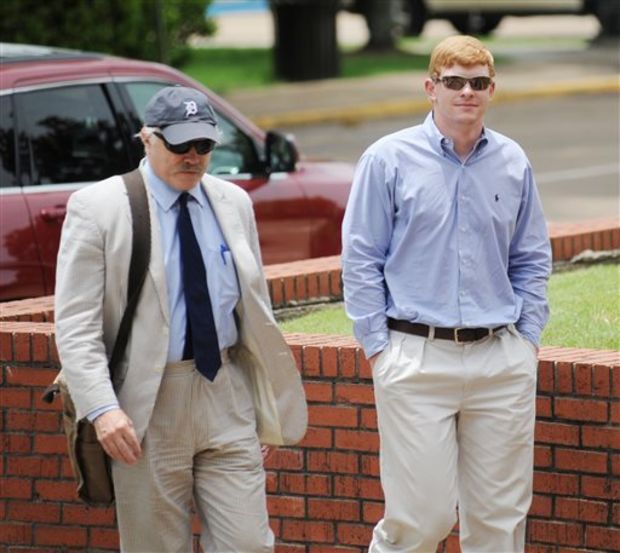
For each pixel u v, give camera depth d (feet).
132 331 47.42
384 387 49.52
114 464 48.24
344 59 249.14
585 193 143.95
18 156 77.51
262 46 279.69
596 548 55.36
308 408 58.23
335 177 88.07
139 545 48.85
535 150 172.65
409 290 49.47
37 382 61.05
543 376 55.11
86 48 176.35
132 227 47.09
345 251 50.06
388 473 49.98
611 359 55.21
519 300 50.65
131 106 81.76
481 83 48.57
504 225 49.62
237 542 48.42
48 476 61.57
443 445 49.16
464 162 49.34
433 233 49.16
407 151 49.47
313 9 223.71
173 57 190.90
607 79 223.51
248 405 49.34
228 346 48.60
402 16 274.57
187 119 46.91
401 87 218.59
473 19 280.10
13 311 66.39
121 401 47.50
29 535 62.13
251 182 84.84
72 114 79.77
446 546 57.11
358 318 49.73
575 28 313.73
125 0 178.81
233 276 48.37
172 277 47.62
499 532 50.42
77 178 79.41
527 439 50.14
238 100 209.05
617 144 176.04
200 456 48.83
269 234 85.05
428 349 49.21
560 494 55.57
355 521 58.39
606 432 54.70
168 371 47.62
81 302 47.01
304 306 75.46
